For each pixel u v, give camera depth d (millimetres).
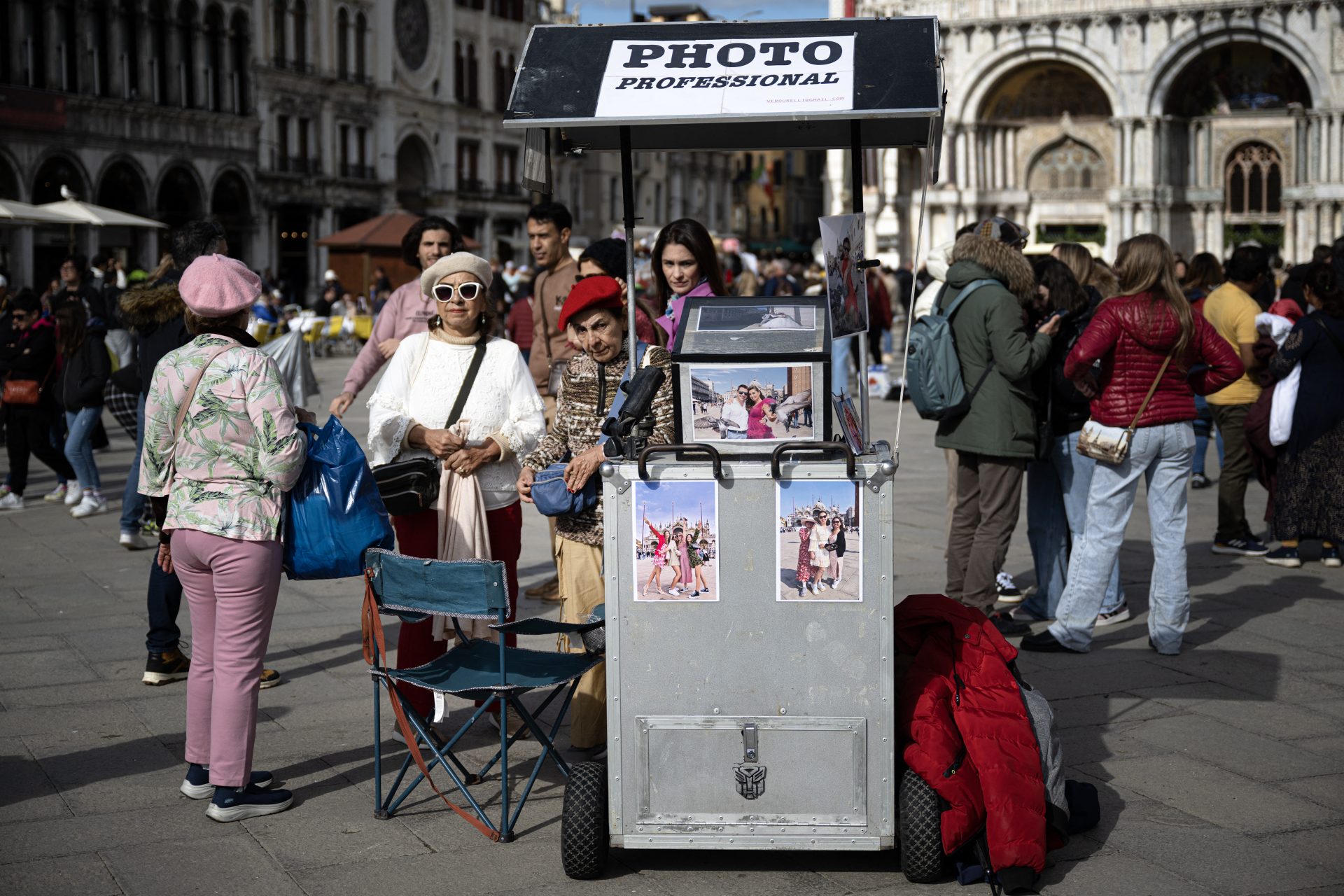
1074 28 51219
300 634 7473
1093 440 6758
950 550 7379
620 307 5441
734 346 4336
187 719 5109
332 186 51875
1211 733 5746
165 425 4906
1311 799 5000
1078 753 5523
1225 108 52281
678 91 4379
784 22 4605
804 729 4293
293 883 4340
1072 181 54531
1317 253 10930
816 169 96438
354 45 53188
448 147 58969
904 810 4266
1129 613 7836
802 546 4242
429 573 4621
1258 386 9250
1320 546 9891
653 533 4270
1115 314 6641
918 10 52906
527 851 4598
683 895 4262
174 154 44531
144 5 43094
